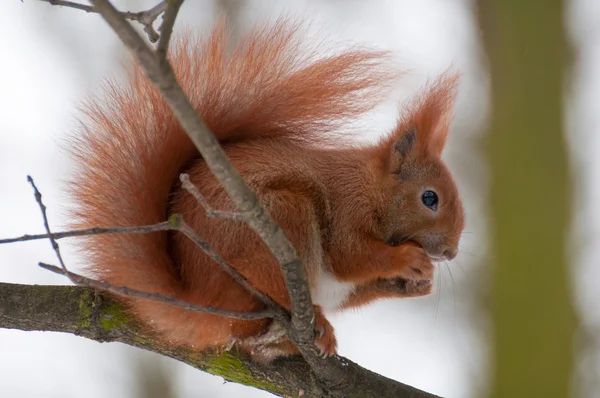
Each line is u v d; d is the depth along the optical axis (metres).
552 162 15.33
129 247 9.43
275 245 7.69
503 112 15.60
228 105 10.61
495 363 14.62
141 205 9.53
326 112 10.95
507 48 15.77
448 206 11.40
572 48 15.95
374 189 11.28
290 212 10.14
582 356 14.91
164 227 7.83
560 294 14.81
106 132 9.77
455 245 11.48
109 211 9.51
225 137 10.83
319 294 11.22
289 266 7.92
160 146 9.79
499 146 15.52
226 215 7.28
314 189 10.84
